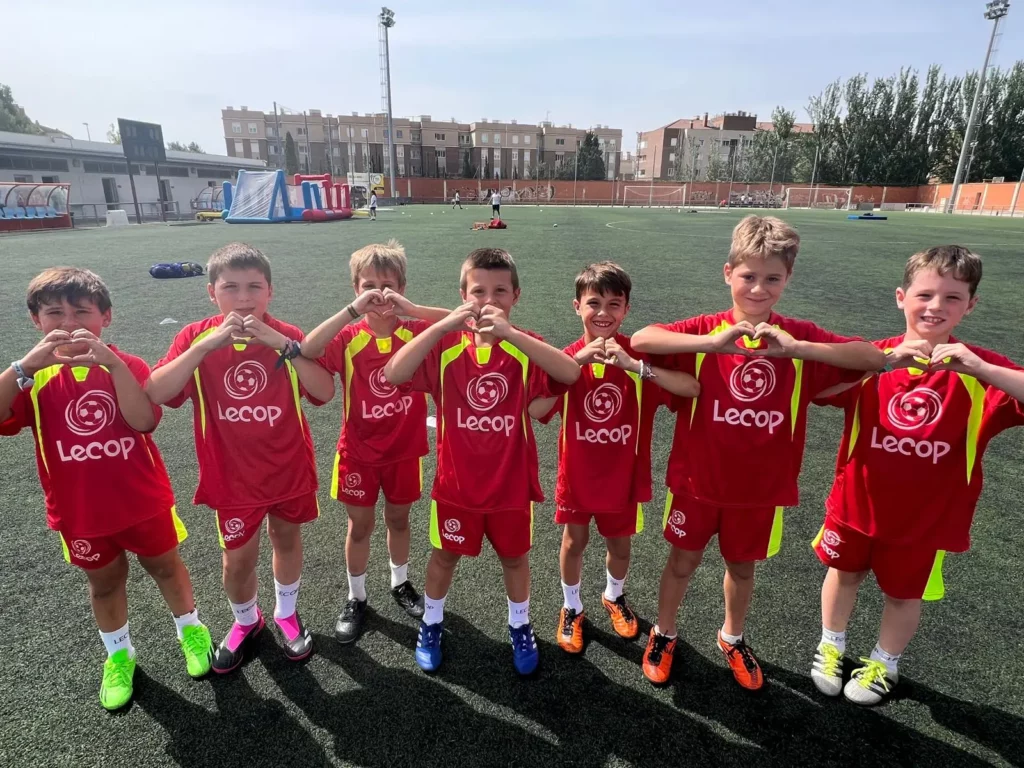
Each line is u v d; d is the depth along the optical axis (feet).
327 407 14.49
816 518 9.98
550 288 28.89
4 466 11.38
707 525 6.57
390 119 150.10
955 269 5.70
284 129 263.90
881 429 6.19
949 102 162.61
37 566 8.43
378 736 6.00
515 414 6.67
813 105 178.70
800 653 7.17
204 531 9.41
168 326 21.25
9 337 20.22
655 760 5.79
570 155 286.25
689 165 236.84
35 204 73.20
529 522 6.82
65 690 6.45
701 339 6.02
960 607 7.83
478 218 94.53
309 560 8.85
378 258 7.24
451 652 7.16
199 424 6.72
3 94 170.09
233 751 5.82
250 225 78.84
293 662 6.97
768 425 6.29
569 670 6.93
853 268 37.93
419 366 6.63
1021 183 116.98
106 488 6.14
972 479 6.04
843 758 5.84
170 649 7.11
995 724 6.20
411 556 9.07
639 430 7.10
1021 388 5.06
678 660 7.07
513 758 5.78
